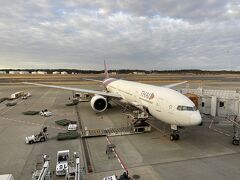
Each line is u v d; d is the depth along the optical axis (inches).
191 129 921.5
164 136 834.2
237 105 814.5
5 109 1358.3
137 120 898.7
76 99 1658.5
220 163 604.7
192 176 532.1
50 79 4367.6
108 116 1165.7
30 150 692.7
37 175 494.6
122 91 1314.0
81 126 969.5
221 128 938.7
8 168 572.1
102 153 671.8
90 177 528.7
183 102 722.8
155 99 854.5
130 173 548.1
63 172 536.1
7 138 806.5
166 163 604.1
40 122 1040.2
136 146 730.8
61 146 727.7
